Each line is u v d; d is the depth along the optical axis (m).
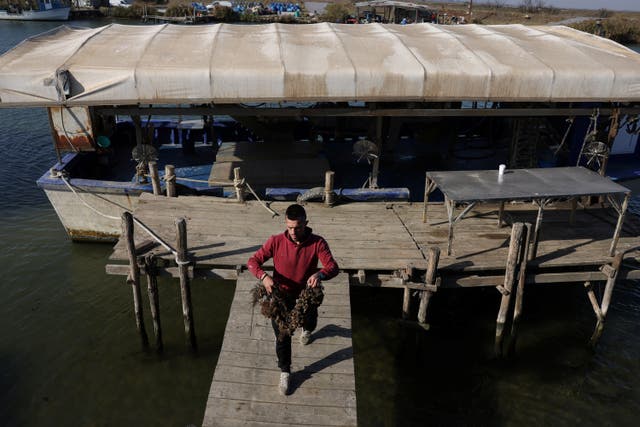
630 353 9.61
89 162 12.95
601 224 10.46
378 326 10.01
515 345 9.68
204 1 81.62
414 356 9.26
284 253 5.30
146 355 9.23
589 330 10.19
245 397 5.96
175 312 10.34
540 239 9.83
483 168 13.74
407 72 10.02
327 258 5.25
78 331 9.81
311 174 12.20
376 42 11.25
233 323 7.23
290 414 5.76
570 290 11.32
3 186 15.45
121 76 9.78
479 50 10.94
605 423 8.12
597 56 10.98
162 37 11.39
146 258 8.56
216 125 15.59
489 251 9.23
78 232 12.27
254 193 10.62
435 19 45.50
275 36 11.41
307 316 5.39
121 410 8.09
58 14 59.00
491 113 10.50
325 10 70.62
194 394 8.43
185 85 9.91
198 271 8.55
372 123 12.84
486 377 8.97
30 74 9.80
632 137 13.09
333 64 10.13
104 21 60.94
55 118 11.48
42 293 10.85
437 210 10.73
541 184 9.05
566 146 12.81
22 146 18.36
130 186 11.34
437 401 8.42
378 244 9.33
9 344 9.42
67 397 8.32
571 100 10.38
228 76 9.88
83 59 10.20
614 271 8.99
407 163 14.24
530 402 8.48
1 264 11.73
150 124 11.91
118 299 10.77
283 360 5.86
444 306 10.66
